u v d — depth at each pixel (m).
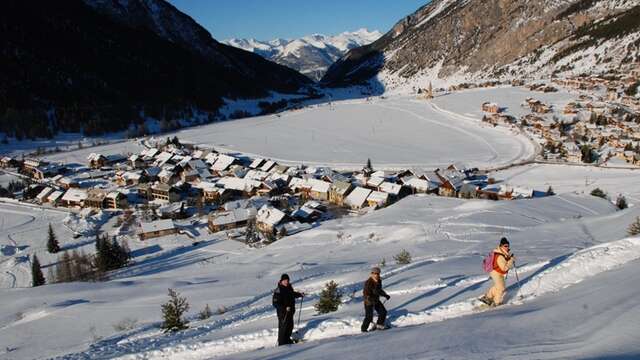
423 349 12.26
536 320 12.92
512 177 109.62
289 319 16.84
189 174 119.12
